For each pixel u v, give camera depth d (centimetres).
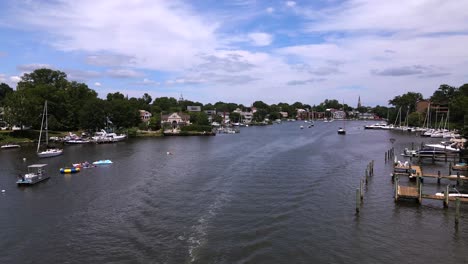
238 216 4094
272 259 3058
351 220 3988
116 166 7588
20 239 3572
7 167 7581
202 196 4966
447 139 13875
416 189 4744
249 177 6188
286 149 10406
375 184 5616
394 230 3712
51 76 17200
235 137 15662
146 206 4538
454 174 6316
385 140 13525
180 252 3183
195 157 8906
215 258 3064
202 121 19750
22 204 4766
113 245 3372
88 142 12788
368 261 3050
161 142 13288
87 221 4031
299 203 4588
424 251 3247
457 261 3066
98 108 15300
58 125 14138
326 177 6128
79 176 6544
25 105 12588
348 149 10338
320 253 3180
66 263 3056
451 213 4219
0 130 13588
